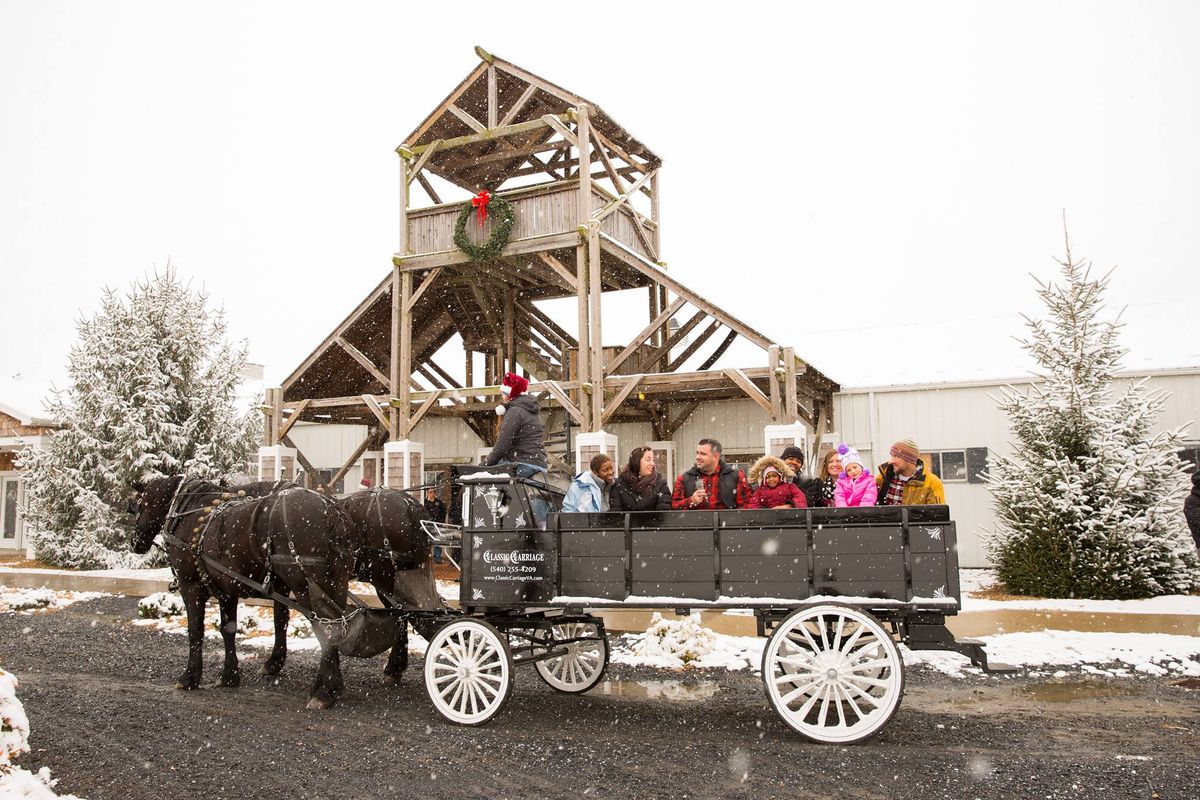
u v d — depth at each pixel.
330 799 4.89
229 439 20.36
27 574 17.61
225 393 20.72
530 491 7.21
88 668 8.93
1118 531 12.05
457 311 20.53
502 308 19.89
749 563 6.28
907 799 4.75
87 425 19.73
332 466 23.19
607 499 8.30
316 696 7.11
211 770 5.43
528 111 18.25
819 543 6.16
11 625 11.90
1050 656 8.58
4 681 4.96
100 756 5.72
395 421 17.69
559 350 21.11
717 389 16.69
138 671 8.78
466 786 5.10
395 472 17.34
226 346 21.16
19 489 24.77
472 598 6.92
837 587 6.09
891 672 5.83
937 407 17.41
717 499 8.09
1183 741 5.82
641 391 15.98
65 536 19.52
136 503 8.80
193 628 7.96
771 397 14.48
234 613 8.24
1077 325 13.50
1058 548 12.46
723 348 17.66
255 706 7.21
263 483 8.29
